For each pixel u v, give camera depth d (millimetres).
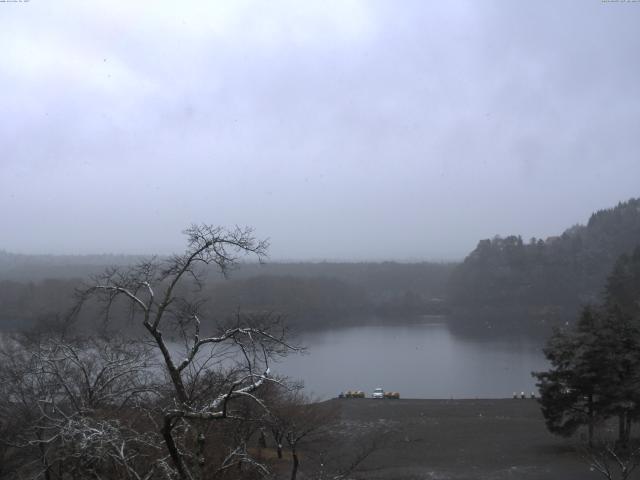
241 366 17141
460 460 30266
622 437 29719
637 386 28516
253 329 12133
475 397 56250
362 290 150000
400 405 44906
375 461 30062
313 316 121062
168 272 11953
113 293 12133
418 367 71625
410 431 36438
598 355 29000
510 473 27578
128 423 14094
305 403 37188
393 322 127438
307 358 77500
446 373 68000
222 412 10875
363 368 70562
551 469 27984
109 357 19297
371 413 41938
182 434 13969
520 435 35312
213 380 14883
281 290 102938
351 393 52000
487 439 34625
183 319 12898
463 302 144375
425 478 27031
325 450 27984
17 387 20031
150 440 13219
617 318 30859
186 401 11711
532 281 137250
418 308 146000
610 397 28969
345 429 36812
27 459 19828
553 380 30453
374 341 96000
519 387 60594
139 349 20656
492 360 76625
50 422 16406
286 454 28812
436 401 46969
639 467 26703
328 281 137250
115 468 12945
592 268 134250
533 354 81688
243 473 15000
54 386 17938
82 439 12008
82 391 16953
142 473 13352
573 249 140500
